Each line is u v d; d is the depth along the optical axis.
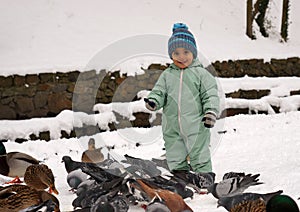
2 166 5.16
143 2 11.80
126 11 11.34
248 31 11.48
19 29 10.16
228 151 6.29
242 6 12.76
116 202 3.78
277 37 11.89
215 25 11.73
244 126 7.73
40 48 9.54
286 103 9.19
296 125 7.79
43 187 4.62
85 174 4.69
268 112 9.09
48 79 8.45
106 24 10.67
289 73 10.39
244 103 9.03
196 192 4.65
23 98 8.36
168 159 5.05
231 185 4.23
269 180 4.97
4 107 8.30
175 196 3.85
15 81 8.32
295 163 5.64
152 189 4.00
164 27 11.02
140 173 4.46
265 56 10.19
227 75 9.84
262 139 6.91
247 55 10.05
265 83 9.55
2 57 9.10
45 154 6.48
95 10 11.08
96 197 3.98
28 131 7.54
